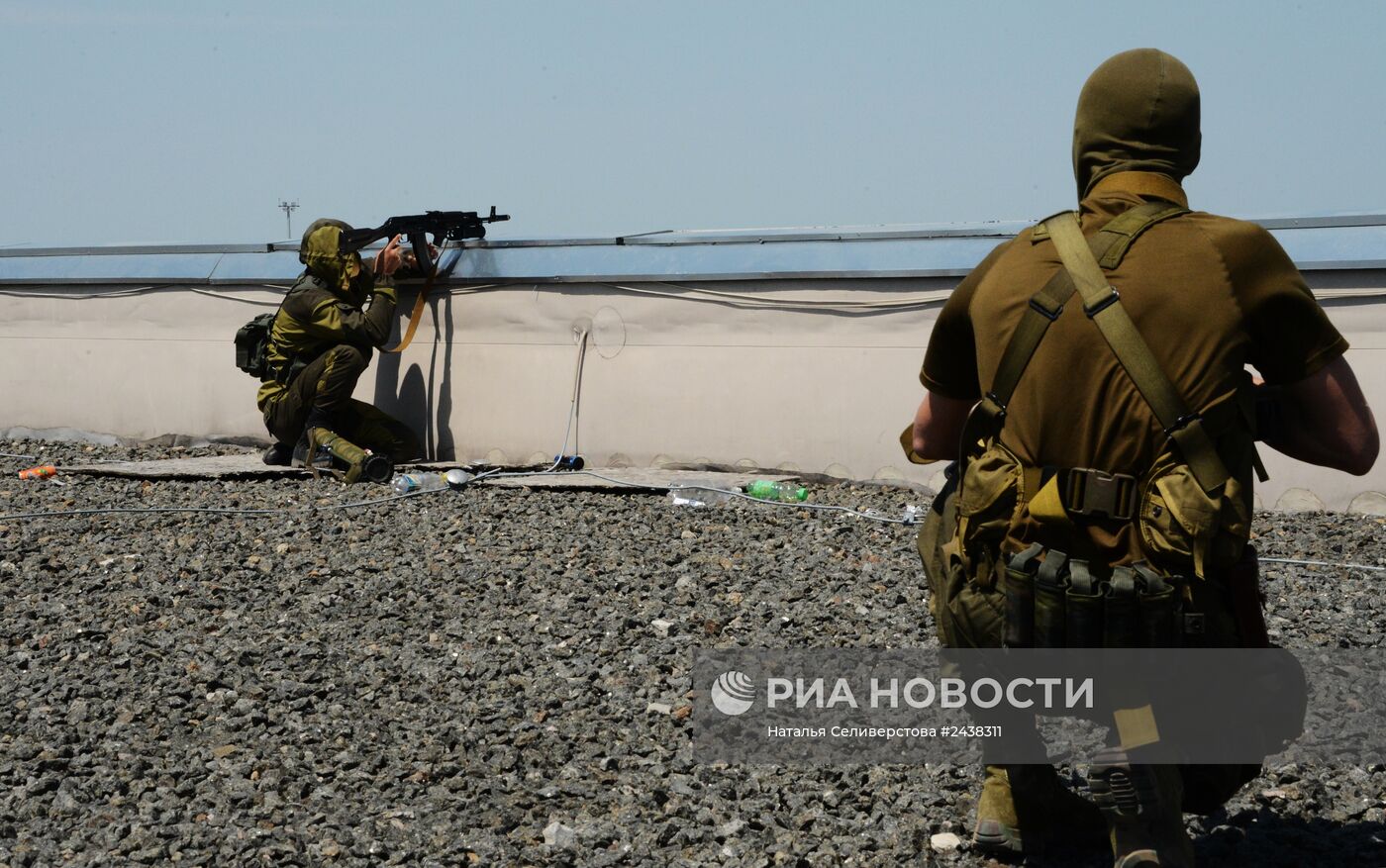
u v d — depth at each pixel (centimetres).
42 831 378
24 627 587
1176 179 298
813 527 809
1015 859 351
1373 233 907
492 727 461
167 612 614
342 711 481
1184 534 270
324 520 838
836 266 1030
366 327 1051
